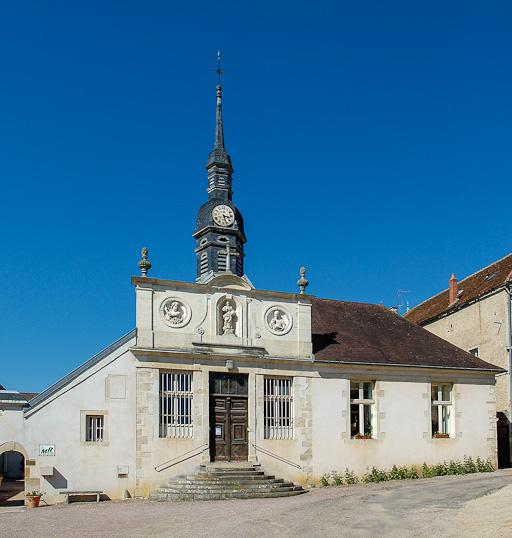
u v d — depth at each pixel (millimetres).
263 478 23609
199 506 19734
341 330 28969
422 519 15734
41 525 16609
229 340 25078
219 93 33688
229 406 24891
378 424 26906
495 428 28984
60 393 22547
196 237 31797
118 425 23047
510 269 33594
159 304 24328
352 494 21469
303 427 25734
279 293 26172
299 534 14547
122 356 23516
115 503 21484
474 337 34438
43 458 22016
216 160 32156
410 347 29172
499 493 18922
